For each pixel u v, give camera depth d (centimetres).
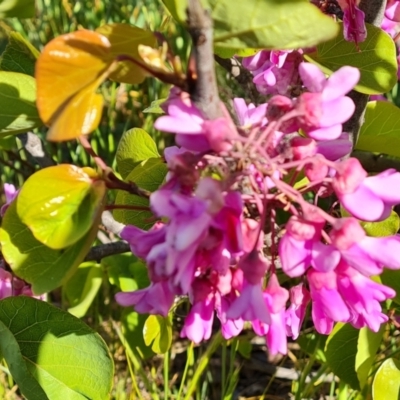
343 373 32
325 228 22
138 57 19
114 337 43
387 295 19
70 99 17
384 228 25
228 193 17
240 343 39
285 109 18
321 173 18
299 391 35
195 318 19
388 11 28
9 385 40
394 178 18
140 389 41
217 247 17
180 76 17
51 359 25
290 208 18
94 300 44
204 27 16
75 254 19
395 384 29
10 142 39
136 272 37
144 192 20
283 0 17
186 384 41
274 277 19
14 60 27
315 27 18
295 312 21
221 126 17
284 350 19
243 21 18
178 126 17
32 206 18
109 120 47
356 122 28
